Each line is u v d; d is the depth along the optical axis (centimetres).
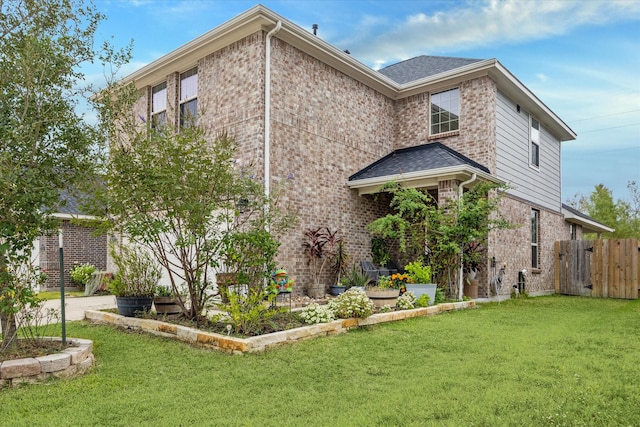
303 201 1073
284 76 1050
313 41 1079
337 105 1198
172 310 767
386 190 1132
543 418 336
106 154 598
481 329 711
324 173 1139
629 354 538
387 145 1379
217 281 734
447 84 1306
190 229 645
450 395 391
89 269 1384
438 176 1083
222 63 1085
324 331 647
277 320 669
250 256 645
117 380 441
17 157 473
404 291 977
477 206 980
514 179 1379
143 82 1295
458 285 1058
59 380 440
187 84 1203
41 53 488
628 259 1338
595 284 1411
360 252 1234
